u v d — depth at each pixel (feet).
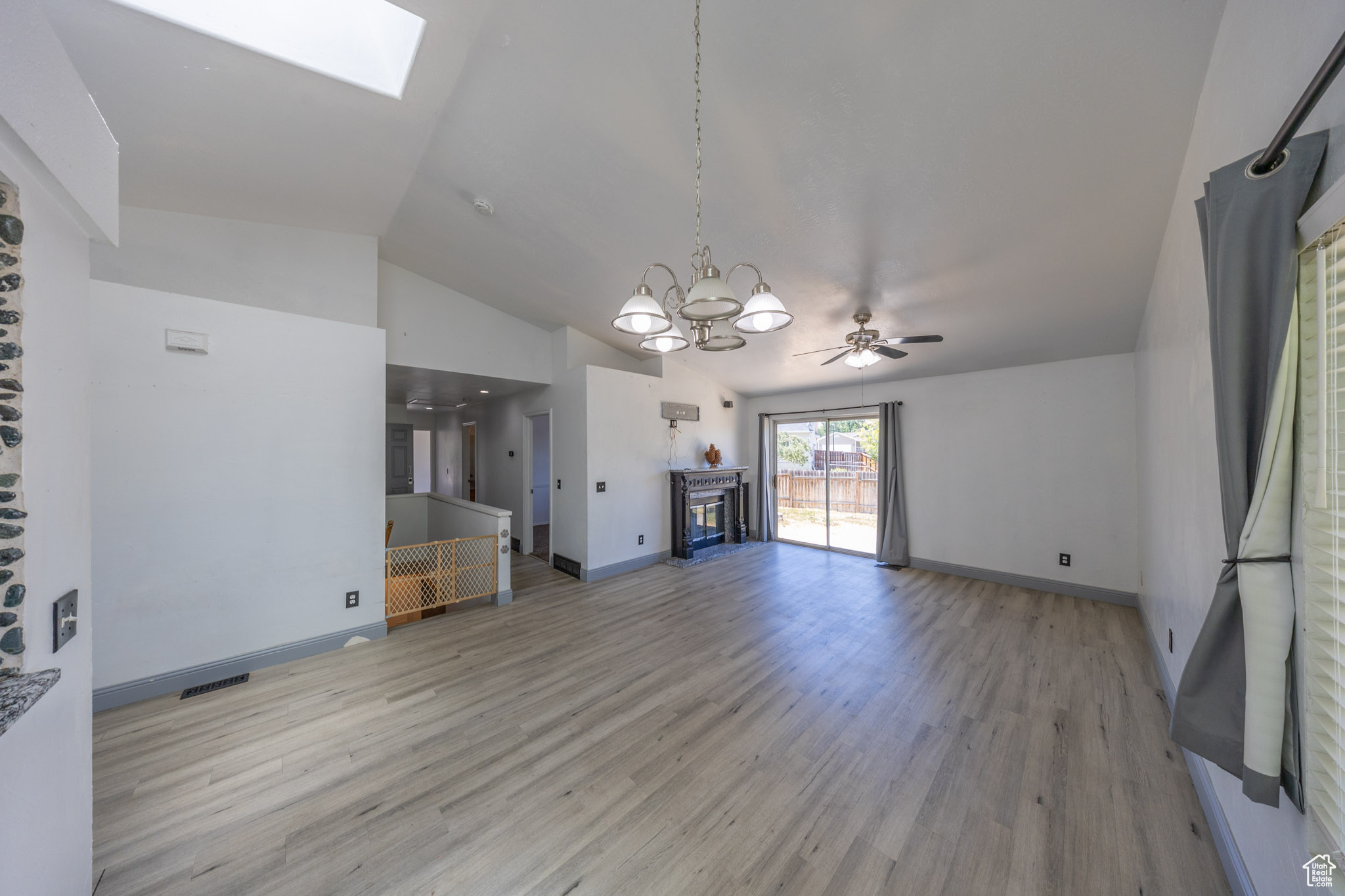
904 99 6.15
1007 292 10.44
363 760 6.63
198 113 7.39
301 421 9.82
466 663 9.69
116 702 7.93
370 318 12.52
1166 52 5.05
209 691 8.50
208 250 10.78
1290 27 3.47
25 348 3.27
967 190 7.51
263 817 5.57
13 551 3.16
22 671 3.22
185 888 4.64
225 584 8.96
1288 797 3.59
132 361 8.11
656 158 8.04
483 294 15.58
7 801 2.91
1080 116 5.97
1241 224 3.54
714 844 5.25
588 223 10.34
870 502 19.13
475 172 9.23
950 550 16.48
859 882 4.79
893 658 9.96
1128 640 10.80
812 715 7.80
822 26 5.45
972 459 15.99
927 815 5.68
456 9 5.79
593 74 6.66
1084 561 13.82
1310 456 3.33
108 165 4.06
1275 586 3.59
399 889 4.68
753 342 15.40
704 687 8.76
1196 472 6.60
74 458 3.86
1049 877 4.86
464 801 5.86
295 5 6.34
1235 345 3.64
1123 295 9.99
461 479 27.50
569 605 13.38
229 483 9.00
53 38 3.25
